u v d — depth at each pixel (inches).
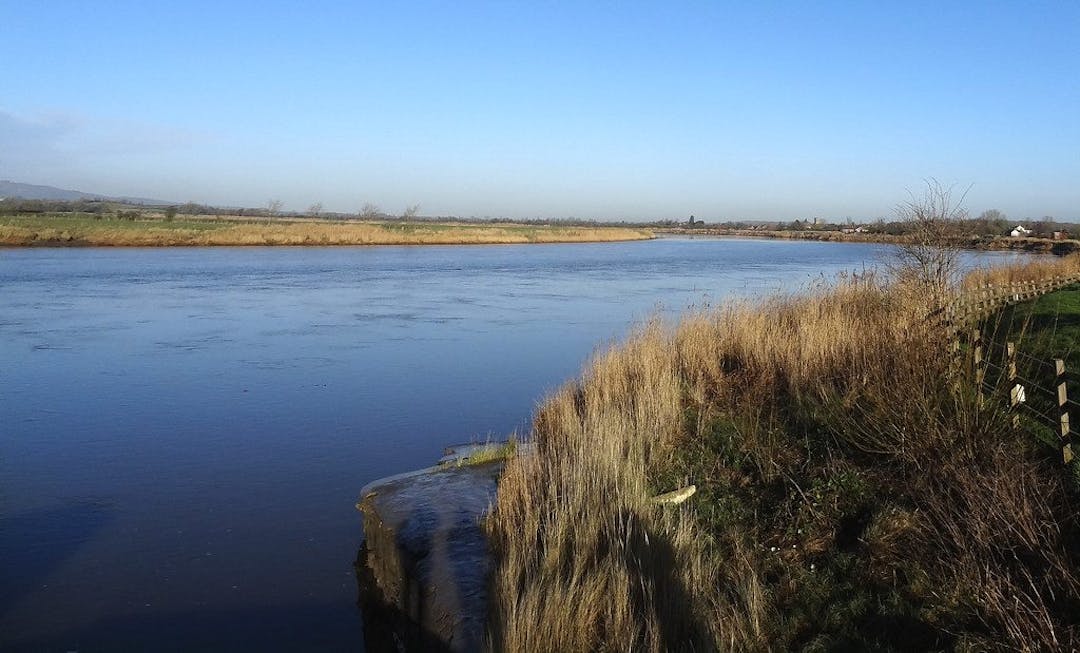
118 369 678.5
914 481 282.7
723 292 1305.4
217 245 2564.0
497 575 249.0
